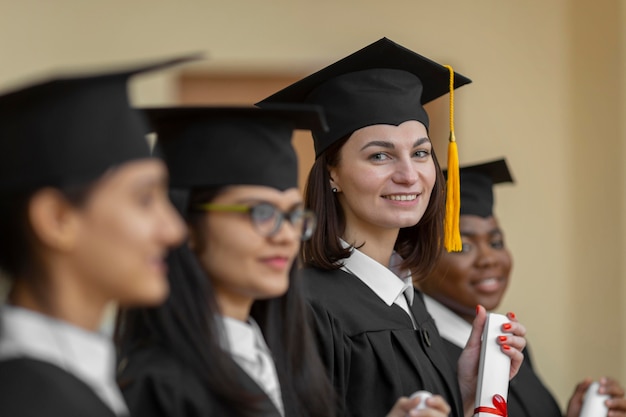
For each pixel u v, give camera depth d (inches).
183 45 233.0
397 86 117.4
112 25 231.6
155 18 232.7
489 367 116.5
